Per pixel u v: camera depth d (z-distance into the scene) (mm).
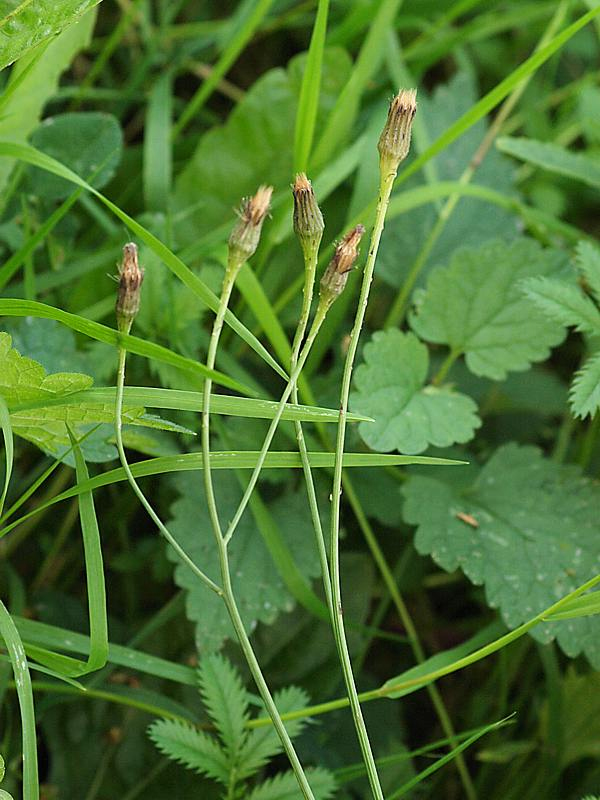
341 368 484
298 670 468
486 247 470
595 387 410
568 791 482
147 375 476
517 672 500
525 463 460
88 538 369
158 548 485
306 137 461
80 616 479
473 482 482
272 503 460
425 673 416
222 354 478
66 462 393
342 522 493
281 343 448
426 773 390
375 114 516
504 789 479
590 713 469
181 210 510
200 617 433
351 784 463
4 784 443
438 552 437
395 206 484
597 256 445
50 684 429
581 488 453
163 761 454
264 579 442
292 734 411
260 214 344
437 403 448
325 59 507
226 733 408
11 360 360
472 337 465
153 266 463
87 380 366
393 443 430
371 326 527
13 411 370
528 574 435
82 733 458
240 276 443
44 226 434
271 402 364
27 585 494
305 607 439
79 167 478
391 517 474
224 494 456
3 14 383
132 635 475
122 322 350
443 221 512
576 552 440
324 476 469
